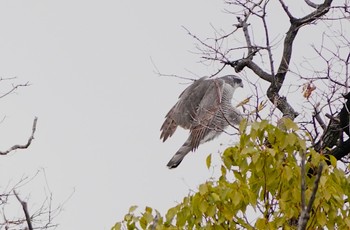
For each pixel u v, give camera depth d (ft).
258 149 35.32
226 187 34.71
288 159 35.40
